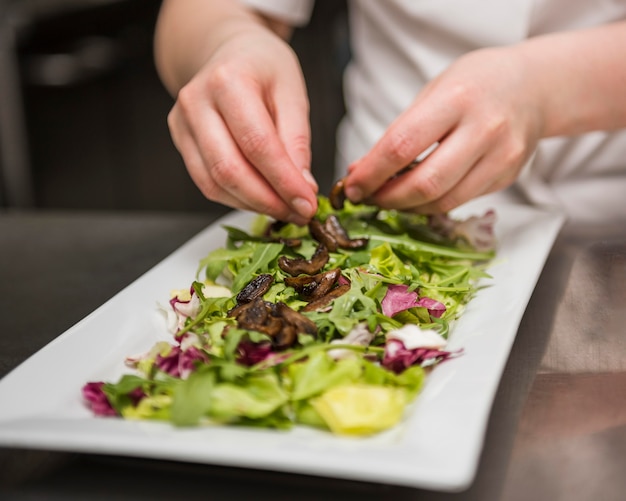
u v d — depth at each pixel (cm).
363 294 43
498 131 54
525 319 48
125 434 33
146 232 70
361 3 81
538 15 72
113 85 154
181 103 55
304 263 47
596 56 58
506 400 39
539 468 34
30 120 144
